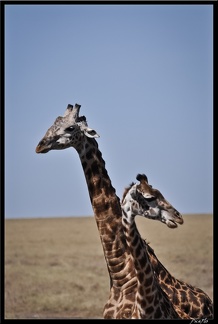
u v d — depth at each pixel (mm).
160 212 26141
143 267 26750
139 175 26469
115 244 29250
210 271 93625
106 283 89250
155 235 171875
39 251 143250
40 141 29359
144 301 26938
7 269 105500
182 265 102250
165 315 27547
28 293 77250
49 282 89312
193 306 30625
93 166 30078
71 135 29531
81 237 185000
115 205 29828
